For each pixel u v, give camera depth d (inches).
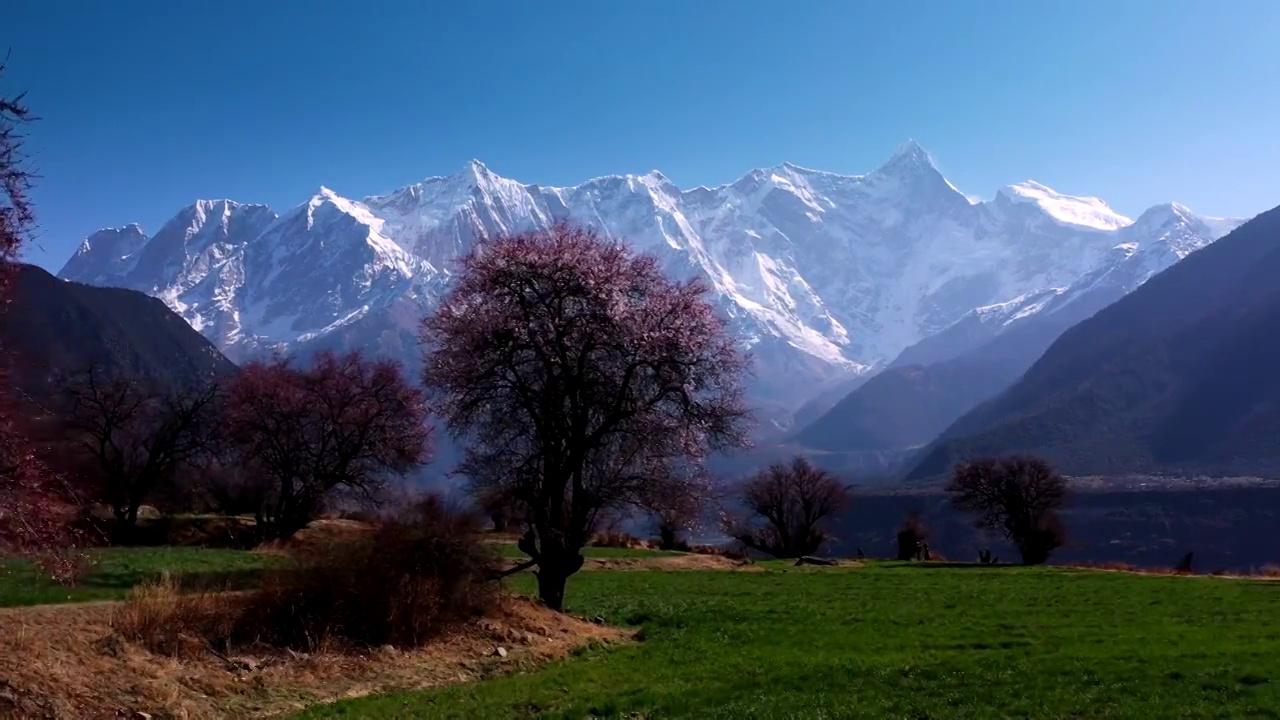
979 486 3567.9
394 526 967.0
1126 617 1273.4
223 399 2487.7
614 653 971.9
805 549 3954.2
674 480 1136.2
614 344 1097.4
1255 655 852.0
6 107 490.6
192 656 748.0
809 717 653.9
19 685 602.9
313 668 782.5
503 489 1136.8
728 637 1094.4
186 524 2413.9
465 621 952.9
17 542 500.7
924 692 727.1
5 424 495.2
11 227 495.5
